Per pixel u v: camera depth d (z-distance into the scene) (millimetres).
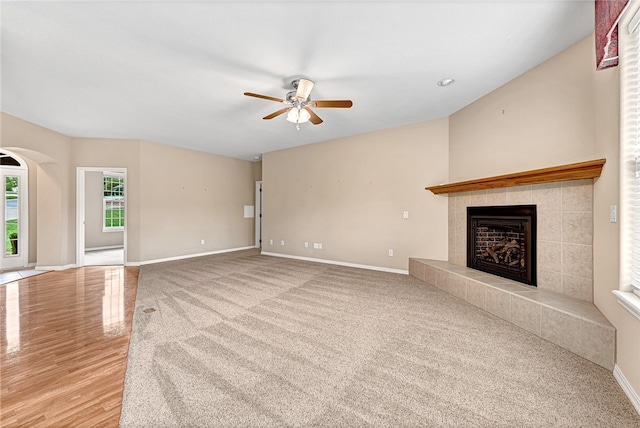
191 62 2643
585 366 1902
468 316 2801
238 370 1861
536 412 1479
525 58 2650
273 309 2996
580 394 1619
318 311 2938
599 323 1912
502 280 3105
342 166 5398
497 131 3264
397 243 4719
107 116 4098
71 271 4914
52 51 2449
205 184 6648
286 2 1874
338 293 3568
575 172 2273
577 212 2475
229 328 2516
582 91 2402
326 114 4102
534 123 2826
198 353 2078
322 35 2244
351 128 4805
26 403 1561
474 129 3629
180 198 6133
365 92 3346
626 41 1699
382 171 4871
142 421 1414
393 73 2885
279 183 6480
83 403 1567
